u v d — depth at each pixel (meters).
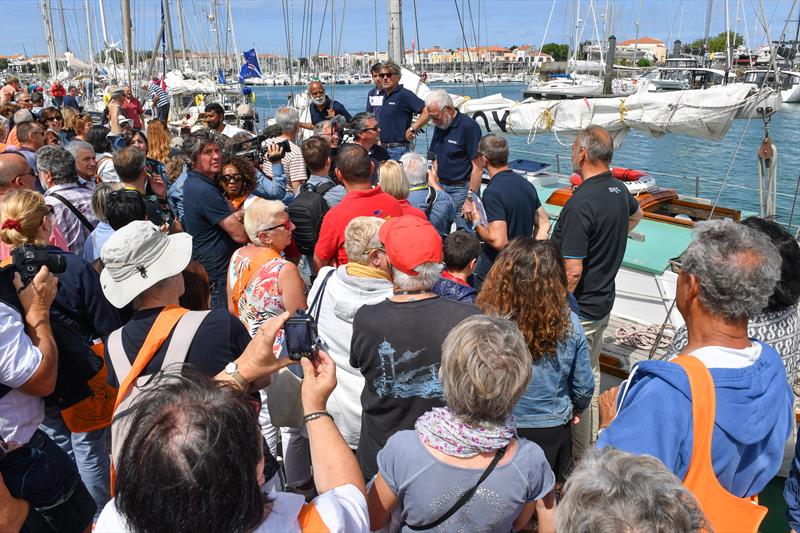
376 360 2.18
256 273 2.97
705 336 1.69
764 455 1.65
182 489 1.09
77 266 2.71
